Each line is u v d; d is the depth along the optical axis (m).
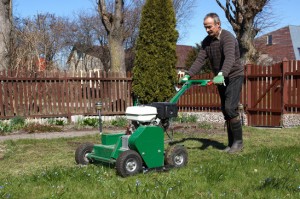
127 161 4.90
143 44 13.45
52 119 12.94
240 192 4.12
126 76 14.34
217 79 5.70
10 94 12.70
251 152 6.57
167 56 13.41
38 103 13.06
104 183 4.47
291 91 12.20
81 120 12.79
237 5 19.64
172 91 13.55
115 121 12.59
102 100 13.85
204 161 5.91
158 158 5.23
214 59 6.49
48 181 4.66
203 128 10.60
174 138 8.41
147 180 4.63
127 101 14.23
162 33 13.34
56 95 13.24
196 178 4.66
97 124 12.11
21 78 12.79
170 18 13.46
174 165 5.36
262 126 12.84
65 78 13.30
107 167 5.43
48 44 30.56
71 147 7.74
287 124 12.15
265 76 12.73
